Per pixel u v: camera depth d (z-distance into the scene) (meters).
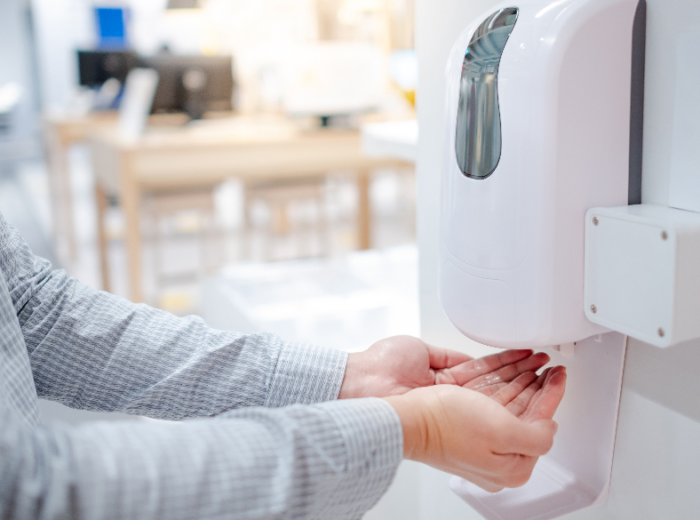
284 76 3.39
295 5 4.92
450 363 0.61
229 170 3.07
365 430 0.40
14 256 0.60
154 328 0.60
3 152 8.30
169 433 0.37
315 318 1.23
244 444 0.37
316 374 0.58
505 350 0.57
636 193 0.45
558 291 0.43
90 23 7.99
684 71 0.41
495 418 0.43
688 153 0.41
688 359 0.43
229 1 4.97
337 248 4.31
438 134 0.66
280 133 3.23
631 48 0.42
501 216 0.44
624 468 0.50
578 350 0.52
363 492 0.40
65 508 0.32
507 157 0.43
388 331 1.14
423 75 0.67
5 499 0.32
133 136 3.11
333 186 5.70
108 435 0.35
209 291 1.56
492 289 0.46
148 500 0.34
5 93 8.40
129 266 2.95
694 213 0.40
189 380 0.58
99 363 0.59
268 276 1.56
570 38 0.40
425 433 0.43
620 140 0.43
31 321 0.59
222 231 4.73
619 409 0.49
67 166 3.99
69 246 4.01
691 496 0.44
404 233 4.64
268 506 0.36
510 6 0.45
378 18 3.68
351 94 3.37
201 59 3.71
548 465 0.56
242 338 0.60
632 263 0.39
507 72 0.43
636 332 0.39
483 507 0.52
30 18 8.23
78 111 4.73
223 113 3.92
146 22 7.03
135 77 3.22
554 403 0.47
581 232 0.43
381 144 0.92
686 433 0.44
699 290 0.38
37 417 0.49
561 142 0.41
